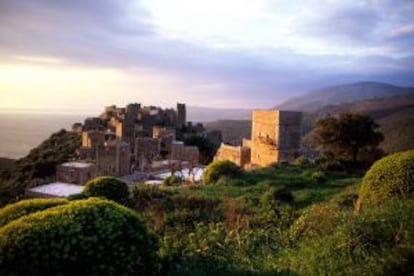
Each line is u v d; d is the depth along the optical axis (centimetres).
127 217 591
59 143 7431
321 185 2119
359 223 683
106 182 1681
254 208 1427
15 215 609
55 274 496
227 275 648
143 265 562
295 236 844
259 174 2439
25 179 5653
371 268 546
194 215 1337
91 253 514
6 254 484
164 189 1873
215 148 7706
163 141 6328
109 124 8188
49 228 512
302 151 3497
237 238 829
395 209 722
